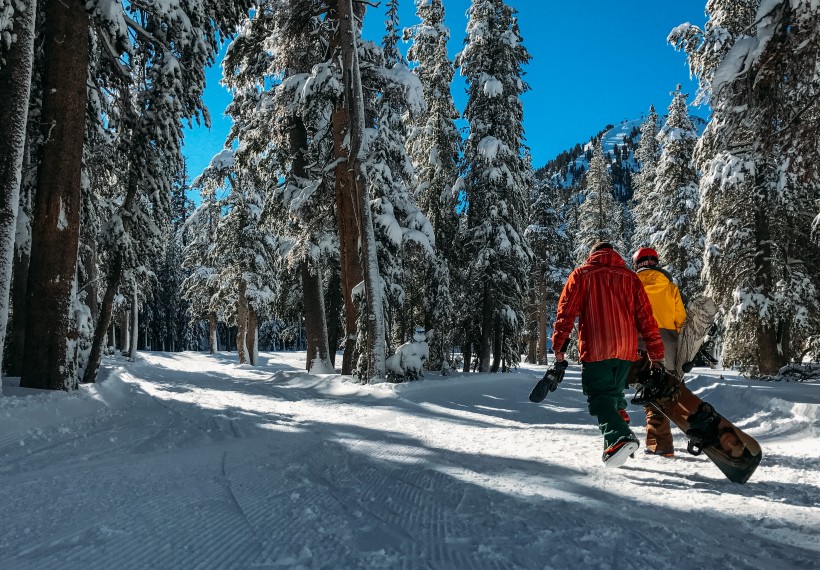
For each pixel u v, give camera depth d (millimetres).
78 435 5879
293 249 19031
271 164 19734
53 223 9000
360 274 16250
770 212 16359
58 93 9250
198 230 39438
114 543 2277
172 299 59688
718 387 8836
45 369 8773
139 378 17578
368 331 13945
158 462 4262
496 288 22328
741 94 8125
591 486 3234
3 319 7613
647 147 53344
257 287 35438
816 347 18656
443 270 21312
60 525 2531
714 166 16422
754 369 16344
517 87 22688
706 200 17203
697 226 18531
